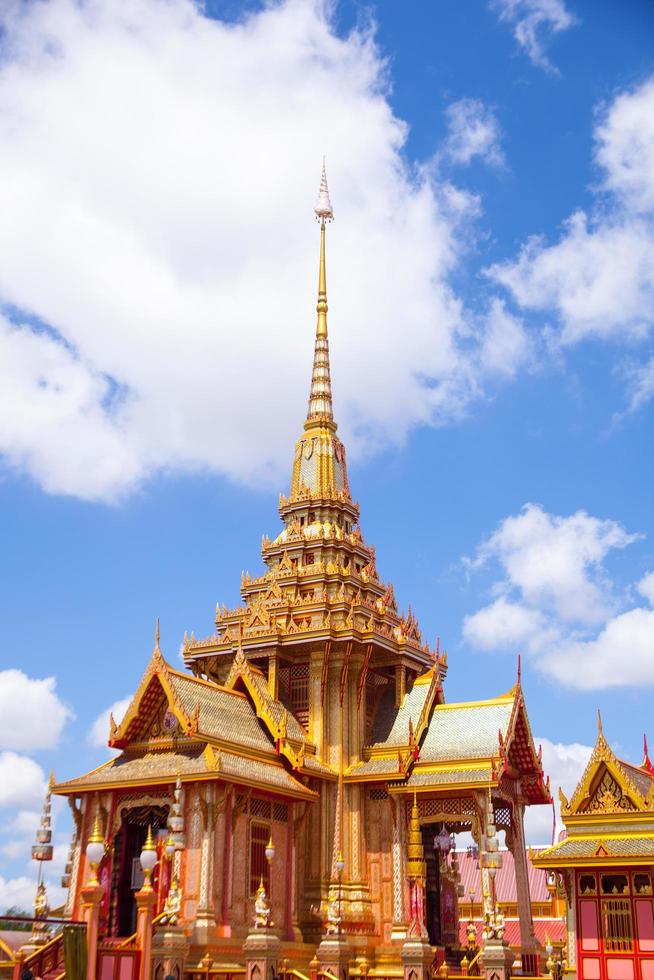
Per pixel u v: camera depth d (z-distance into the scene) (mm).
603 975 47406
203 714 54531
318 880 57656
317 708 61562
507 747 58469
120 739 54344
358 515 74562
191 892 49312
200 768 50594
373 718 63938
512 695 61531
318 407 77312
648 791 53094
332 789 59969
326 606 64500
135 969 37125
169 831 48938
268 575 69250
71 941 31875
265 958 41906
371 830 59781
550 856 49000
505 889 90188
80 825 54094
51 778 49500
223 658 66062
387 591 69938
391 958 56312
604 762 50562
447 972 51500
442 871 63812
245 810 52906
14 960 41312
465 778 56812
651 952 46656
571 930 48688
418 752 60250
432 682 63594
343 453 76750
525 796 62094
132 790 53188
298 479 74938
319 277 83125
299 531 70812
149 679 54250
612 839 48781
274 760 56906
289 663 64500
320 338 80125
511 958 48938
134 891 54031
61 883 53594
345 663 62250
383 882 58500
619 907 48125
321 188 86438
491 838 53156
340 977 46594
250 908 51625
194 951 47438
